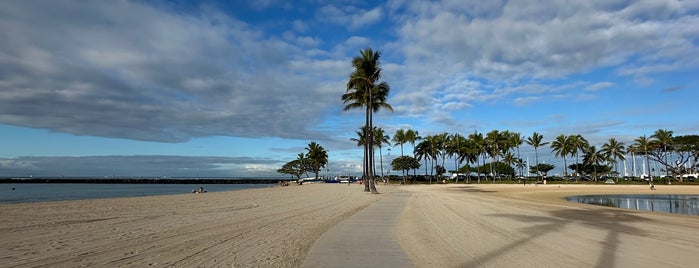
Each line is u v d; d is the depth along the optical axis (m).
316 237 9.91
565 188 61.09
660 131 86.06
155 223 12.44
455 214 16.84
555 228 12.58
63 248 8.11
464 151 96.31
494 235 10.87
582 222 14.65
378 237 10.03
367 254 7.89
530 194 44.09
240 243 8.95
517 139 96.62
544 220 14.99
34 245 8.41
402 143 96.81
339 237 9.95
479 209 19.73
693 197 43.94
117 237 9.58
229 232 10.66
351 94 39.25
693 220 16.86
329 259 7.38
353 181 96.56
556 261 7.59
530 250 8.67
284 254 7.76
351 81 37.31
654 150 88.12
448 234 10.91
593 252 8.56
